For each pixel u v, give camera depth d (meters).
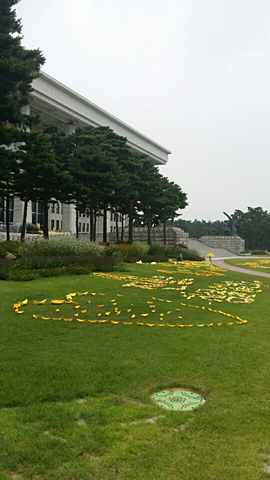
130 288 14.02
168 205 47.31
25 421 4.13
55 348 6.68
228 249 72.81
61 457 3.50
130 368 5.72
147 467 3.37
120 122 69.94
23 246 21.58
